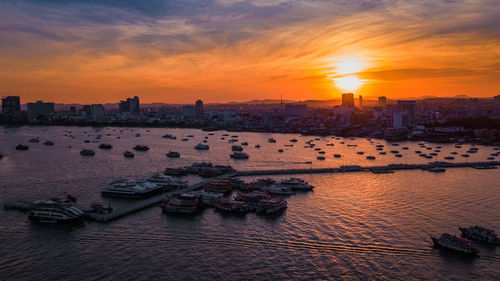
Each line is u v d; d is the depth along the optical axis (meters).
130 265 120.31
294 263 121.62
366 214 169.25
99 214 166.50
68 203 174.88
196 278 111.88
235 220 164.25
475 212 171.12
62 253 129.25
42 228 153.25
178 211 173.50
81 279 111.06
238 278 111.94
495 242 134.75
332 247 133.50
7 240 140.50
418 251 129.75
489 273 115.31
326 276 113.50
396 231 147.62
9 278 111.50
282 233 147.25
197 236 144.88
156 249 132.75
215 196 190.88
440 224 155.25
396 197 199.75
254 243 137.75
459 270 116.94
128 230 151.50
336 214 170.25
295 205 186.25
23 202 184.38
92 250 131.75
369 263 121.38
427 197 199.12
